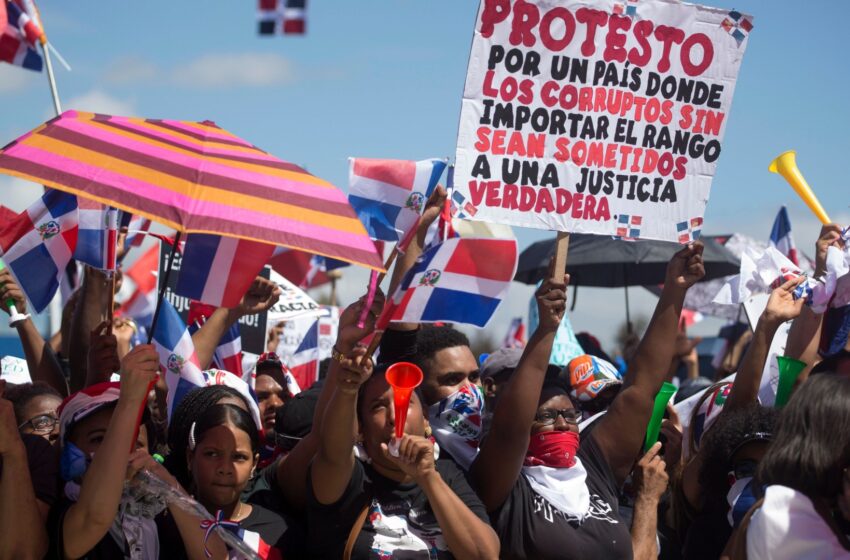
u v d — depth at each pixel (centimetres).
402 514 375
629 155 441
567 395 430
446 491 354
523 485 416
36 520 325
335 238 331
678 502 461
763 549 287
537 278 952
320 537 371
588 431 463
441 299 374
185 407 400
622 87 439
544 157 430
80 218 445
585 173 435
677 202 449
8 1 449
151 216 307
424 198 470
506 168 426
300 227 327
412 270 370
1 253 438
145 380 335
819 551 283
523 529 406
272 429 520
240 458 378
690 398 559
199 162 332
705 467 419
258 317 614
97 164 316
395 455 353
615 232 439
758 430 405
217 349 550
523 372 397
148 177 318
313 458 384
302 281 830
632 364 449
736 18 450
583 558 405
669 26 445
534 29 427
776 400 461
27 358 512
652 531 436
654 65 443
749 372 457
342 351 358
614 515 423
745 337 855
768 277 486
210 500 375
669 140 447
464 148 423
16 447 322
